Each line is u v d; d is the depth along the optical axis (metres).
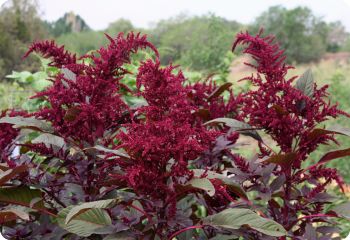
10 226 3.31
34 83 5.34
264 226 2.42
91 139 3.01
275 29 19.55
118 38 3.07
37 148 3.07
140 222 2.80
